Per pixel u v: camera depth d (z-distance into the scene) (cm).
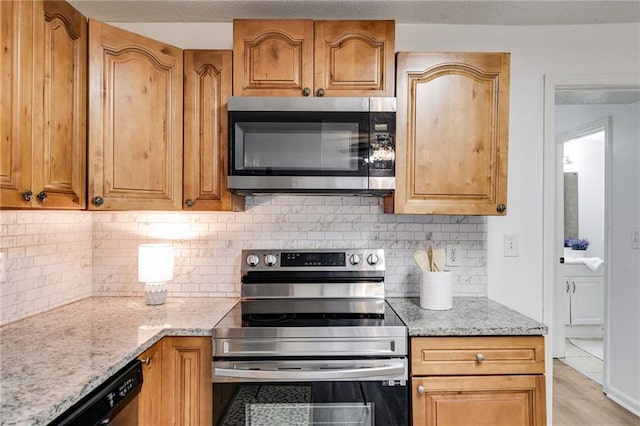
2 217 153
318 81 179
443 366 153
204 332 153
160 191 176
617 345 281
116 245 211
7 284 155
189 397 153
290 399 150
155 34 212
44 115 135
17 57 124
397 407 151
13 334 144
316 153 171
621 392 277
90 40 157
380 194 187
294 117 171
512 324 157
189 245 212
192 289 211
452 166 181
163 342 154
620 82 211
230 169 171
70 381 103
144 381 141
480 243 212
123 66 165
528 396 154
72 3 192
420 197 182
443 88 181
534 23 211
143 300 201
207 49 197
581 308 415
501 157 181
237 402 150
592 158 468
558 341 364
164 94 177
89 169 156
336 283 202
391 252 212
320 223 212
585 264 415
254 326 155
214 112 183
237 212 212
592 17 204
